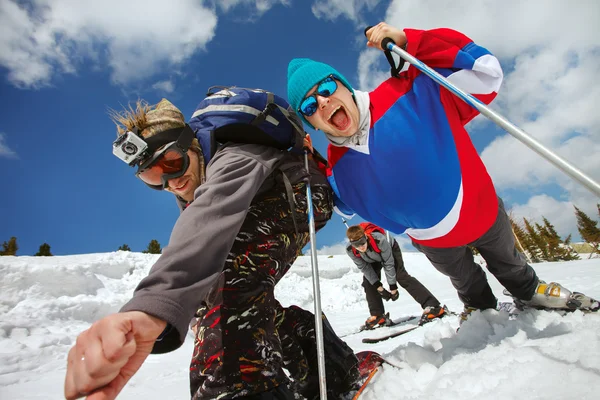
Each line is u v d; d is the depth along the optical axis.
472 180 1.70
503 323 1.89
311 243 1.33
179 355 3.40
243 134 1.32
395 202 1.74
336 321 5.51
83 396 0.59
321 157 1.80
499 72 1.70
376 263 4.09
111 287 6.64
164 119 1.28
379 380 1.40
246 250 1.21
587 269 5.19
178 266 0.80
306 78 1.74
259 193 1.34
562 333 1.53
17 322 4.48
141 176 1.32
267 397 0.99
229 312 1.09
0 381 2.61
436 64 1.75
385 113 1.72
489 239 1.82
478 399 1.02
